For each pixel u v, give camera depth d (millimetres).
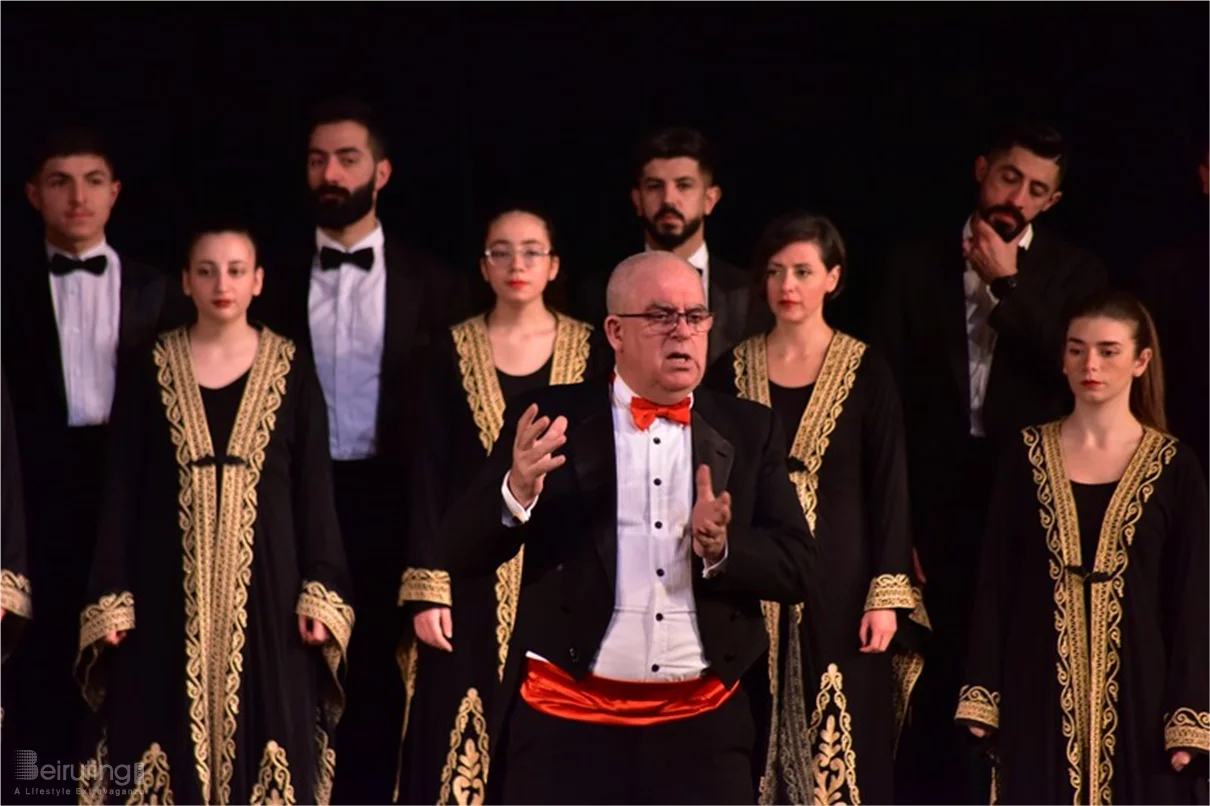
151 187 21234
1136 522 16562
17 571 17406
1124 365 16812
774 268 17828
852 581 17438
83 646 17062
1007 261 18625
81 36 21141
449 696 17484
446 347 18156
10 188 21016
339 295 19516
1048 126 19172
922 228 21391
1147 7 20953
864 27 21453
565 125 21609
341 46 21453
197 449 17406
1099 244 21109
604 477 12555
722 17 21562
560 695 12414
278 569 17422
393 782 19531
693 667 12438
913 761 19547
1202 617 16297
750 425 13086
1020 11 21156
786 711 17250
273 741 17094
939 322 19281
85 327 19219
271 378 17812
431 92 21484
